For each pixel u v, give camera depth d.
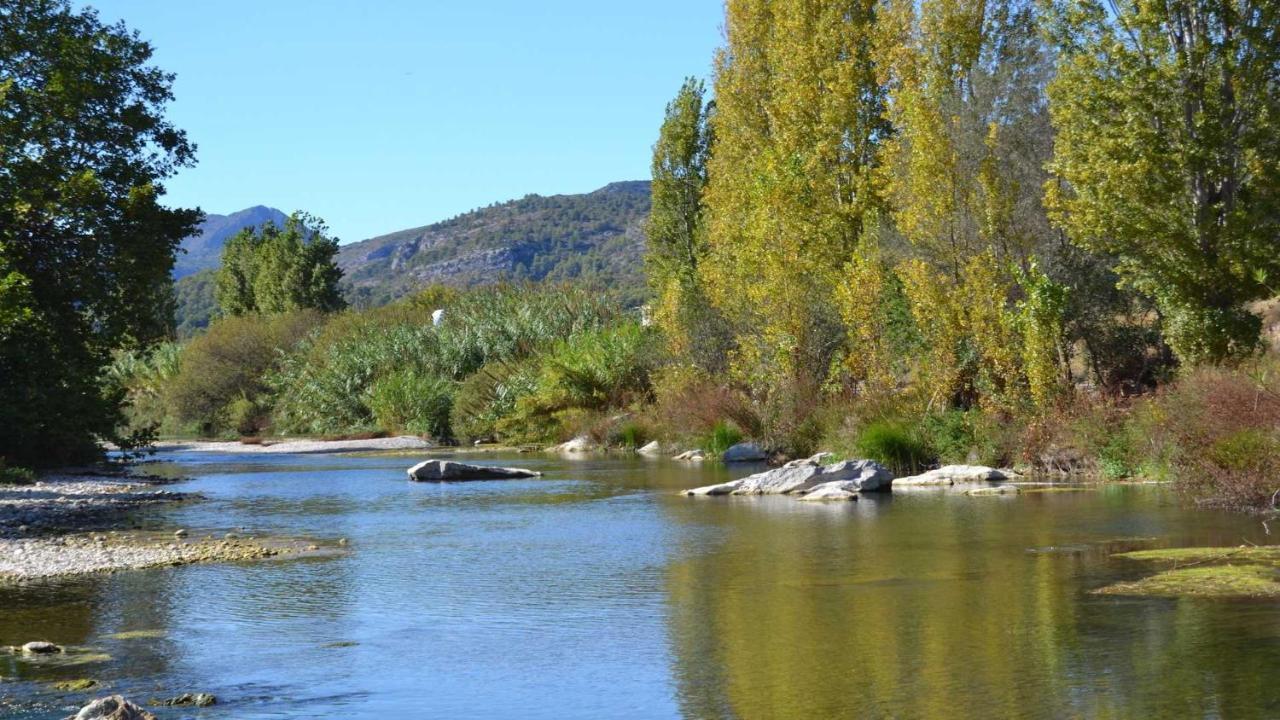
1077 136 24.16
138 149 29.52
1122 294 28.11
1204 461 17.27
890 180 31.58
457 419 44.53
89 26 29.30
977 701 6.80
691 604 10.28
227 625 9.62
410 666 8.14
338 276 85.69
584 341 42.56
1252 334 22.92
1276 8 22.47
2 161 25.98
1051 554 12.45
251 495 22.53
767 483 21.16
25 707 7.05
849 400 28.23
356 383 49.94
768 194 30.47
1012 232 26.89
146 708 7.05
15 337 27.22
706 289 34.66
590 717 6.81
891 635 8.70
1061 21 24.20
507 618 9.83
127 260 27.78
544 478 25.95
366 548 14.43
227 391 59.00
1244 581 10.23
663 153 48.06
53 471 28.66
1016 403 23.91
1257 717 6.30
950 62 30.12
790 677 7.56
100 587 11.50
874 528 15.27
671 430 34.12
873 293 27.31
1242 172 23.16
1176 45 23.22
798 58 34.25
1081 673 7.34
